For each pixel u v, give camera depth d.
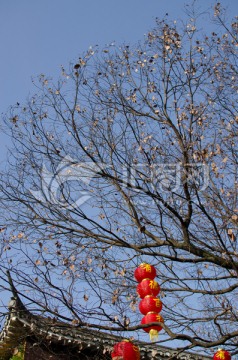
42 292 10.10
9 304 10.55
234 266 11.26
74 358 13.99
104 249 12.23
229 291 11.74
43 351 13.26
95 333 11.06
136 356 9.82
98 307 9.77
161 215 11.78
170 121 12.58
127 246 12.27
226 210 11.38
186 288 11.98
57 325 9.82
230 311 11.38
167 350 14.92
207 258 11.86
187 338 9.95
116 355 9.91
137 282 11.41
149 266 10.65
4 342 13.54
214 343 10.12
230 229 10.95
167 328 9.91
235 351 10.63
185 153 11.95
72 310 9.68
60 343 13.82
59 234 12.27
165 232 11.98
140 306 10.29
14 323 12.23
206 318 11.48
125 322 9.80
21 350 13.20
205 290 11.88
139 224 12.16
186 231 11.85
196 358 15.05
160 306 10.19
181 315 11.62
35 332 11.13
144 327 9.77
